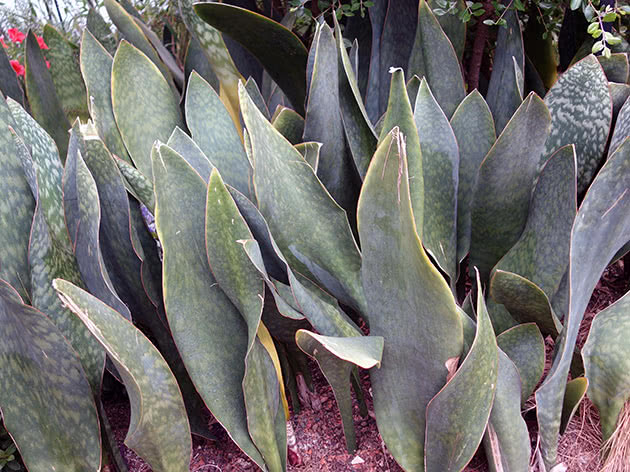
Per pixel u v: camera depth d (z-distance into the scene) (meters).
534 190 0.87
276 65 1.14
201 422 0.88
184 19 1.07
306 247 0.81
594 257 0.75
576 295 0.74
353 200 0.99
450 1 1.15
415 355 0.74
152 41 1.26
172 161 0.70
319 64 0.85
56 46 1.15
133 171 0.83
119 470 0.82
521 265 0.89
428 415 0.72
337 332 0.77
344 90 0.90
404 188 0.62
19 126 0.75
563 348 0.75
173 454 0.71
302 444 0.91
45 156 0.78
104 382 0.98
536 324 0.82
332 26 1.43
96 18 1.34
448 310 0.67
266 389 0.74
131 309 0.88
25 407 0.69
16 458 0.89
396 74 0.78
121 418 0.97
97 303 0.62
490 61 1.67
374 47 1.19
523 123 0.81
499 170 0.86
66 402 0.71
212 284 0.75
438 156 0.88
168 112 0.97
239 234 0.71
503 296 0.84
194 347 0.74
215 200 0.69
